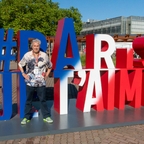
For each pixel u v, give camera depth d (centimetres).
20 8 2216
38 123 452
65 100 511
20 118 479
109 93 543
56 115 504
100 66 532
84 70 514
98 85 534
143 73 587
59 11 2569
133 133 427
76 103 576
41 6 2286
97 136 411
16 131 409
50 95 773
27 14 2156
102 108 544
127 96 556
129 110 551
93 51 526
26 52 466
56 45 517
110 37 530
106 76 546
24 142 383
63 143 379
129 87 555
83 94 538
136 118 491
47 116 457
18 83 482
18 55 485
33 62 423
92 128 440
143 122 475
